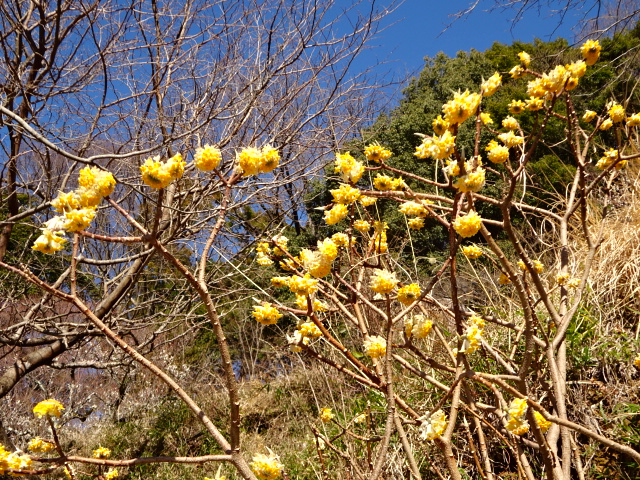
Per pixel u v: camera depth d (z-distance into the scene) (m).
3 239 4.42
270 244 1.90
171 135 3.76
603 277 3.15
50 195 3.88
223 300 6.61
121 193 4.68
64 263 4.91
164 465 4.70
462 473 2.28
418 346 2.87
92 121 4.15
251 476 1.19
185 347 7.26
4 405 6.76
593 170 4.11
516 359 2.56
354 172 1.51
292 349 1.42
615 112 2.08
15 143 4.15
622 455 2.10
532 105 1.79
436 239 7.48
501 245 6.90
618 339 2.65
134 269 4.18
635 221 3.54
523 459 1.81
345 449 2.75
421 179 1.79
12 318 4.84
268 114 4.30
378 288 1.28
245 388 6.07
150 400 6.75
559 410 1.85
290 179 4.21
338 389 3.63
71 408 7.12
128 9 3.99
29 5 4.48
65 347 4.43
